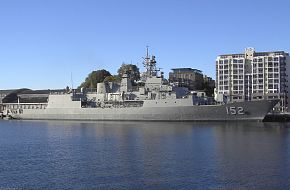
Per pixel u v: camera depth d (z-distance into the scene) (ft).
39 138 222.69
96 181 113.09
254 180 112.06
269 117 381.60
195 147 175.32
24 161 144.25
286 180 111.65
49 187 107.76
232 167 128.88
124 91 378.73
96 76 570.46
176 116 339.36
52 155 157.48
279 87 569.64
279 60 573.33
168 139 208.13
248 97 590.96
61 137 226.17
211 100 351.05
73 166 133.90
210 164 134.10
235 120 326.85
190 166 131.23
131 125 310.45
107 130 267.18
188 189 104.17
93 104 392.88
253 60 592.19
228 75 606.55
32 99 502.79
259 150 164.14
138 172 123.44
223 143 188.55
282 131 248.73
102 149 172.45
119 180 113.91
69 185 109.40
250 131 249.55
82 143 195.21
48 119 417.49
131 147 177.58
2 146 187.01
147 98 359.66
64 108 402.11
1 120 428.15
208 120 331.77
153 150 167.43
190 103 333.83
